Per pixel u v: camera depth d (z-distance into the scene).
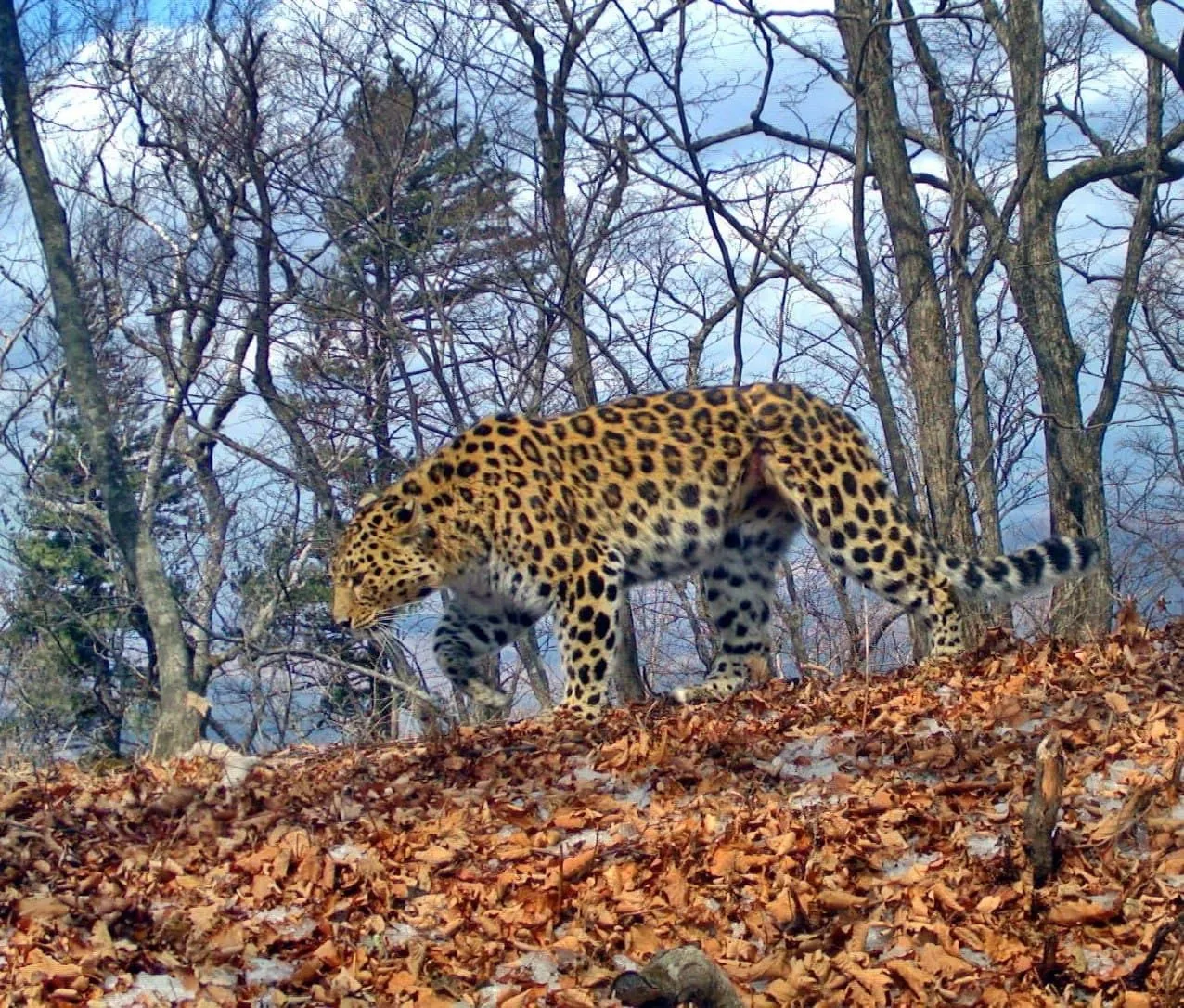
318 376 20.48
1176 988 5.09
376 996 5.65
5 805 7.98
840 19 14.31
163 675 11.00
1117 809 6.51
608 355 14.98
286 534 22.28
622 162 15.70
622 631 14.12
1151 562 18.12
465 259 16.84
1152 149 15.80
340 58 16.16
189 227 20.66
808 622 18.75
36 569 24.89
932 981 5.43
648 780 7.70
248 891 6.60
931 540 10.25
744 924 5.98
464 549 9.85
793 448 10.05
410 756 8.93
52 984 5.61
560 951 5.88
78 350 11.62
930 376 14.04
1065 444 15.84
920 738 7.76
